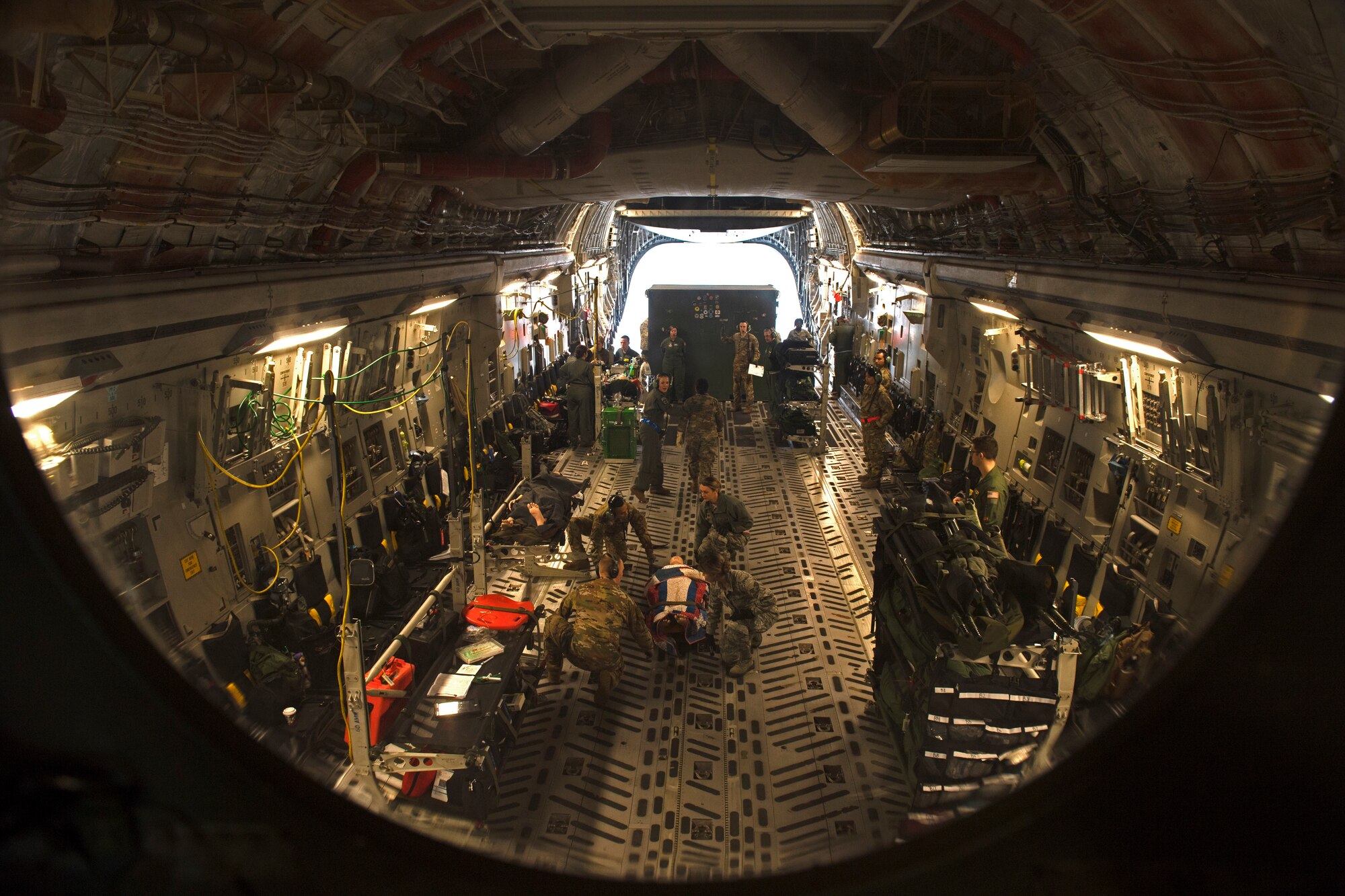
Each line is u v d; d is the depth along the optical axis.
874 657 6.88
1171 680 2.07
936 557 5.50
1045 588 5.28
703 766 6.09
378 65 5.66
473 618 6.75
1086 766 2.09
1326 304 4.20
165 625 5.33
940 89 6.27
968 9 5.11
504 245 13.35
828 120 6.93
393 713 5.79
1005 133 6.03
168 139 4.42
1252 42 3.74
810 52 7.06
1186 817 2.00
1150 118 4.99
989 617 4.78
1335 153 4.02
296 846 2.08
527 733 6.53
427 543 8.98
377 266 7.88
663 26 5.09
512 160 8.01
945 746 4.75
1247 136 4.34
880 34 5.48
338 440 5.64
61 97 3.34
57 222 4.19
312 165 6.24
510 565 8.76
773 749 6.31
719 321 18.34
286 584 6.47
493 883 2.13
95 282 4.36
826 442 15.28
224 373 5.89
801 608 8.79
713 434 12.03
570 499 9.97
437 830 5.20
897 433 15.09
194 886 2.03
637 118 9.25
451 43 5.92
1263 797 1.97
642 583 9.38
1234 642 1.99
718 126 9.11
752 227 22.03
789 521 11.40
